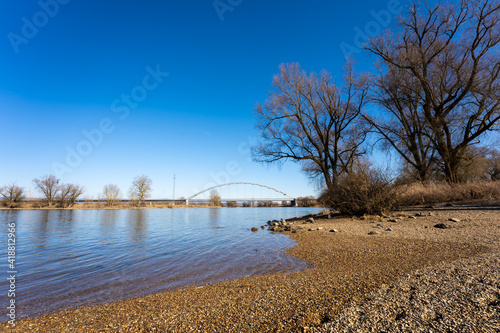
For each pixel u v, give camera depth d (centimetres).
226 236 1331
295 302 379
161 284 560
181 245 1096
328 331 279
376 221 1305
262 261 735
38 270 718
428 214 1302
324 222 1516
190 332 312
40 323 367
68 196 6512
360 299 364
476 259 503
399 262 569
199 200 10275
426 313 295
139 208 7494
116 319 370
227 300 418
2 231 1805
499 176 2816
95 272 686
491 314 276
